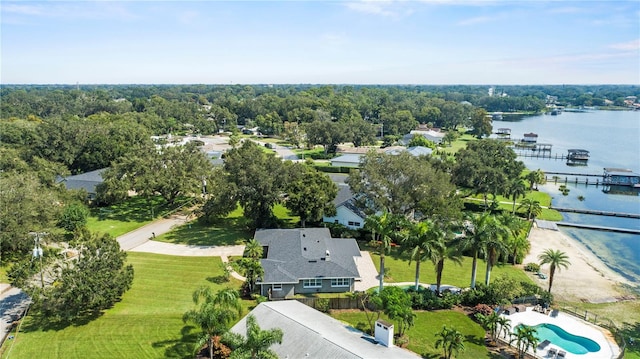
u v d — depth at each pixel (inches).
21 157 3833.7
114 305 1862.7
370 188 2669.8
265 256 2265.0
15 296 1939.0
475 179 3472.0
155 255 2443.4
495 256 2010.3
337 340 1386.6
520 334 1569.9
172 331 1664.6
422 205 2588.6
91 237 1865.2
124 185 3152.1
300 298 1920.5
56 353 1509.6
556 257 2005.4
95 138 4101.9
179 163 3250.5
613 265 2635.3
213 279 2150.6
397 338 1638.8
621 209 3937.0
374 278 2208.4
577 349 1670.8
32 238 2180.1
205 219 3065.9
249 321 1330.0
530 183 4520.2
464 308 1942.7
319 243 2281.0
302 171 2819.9
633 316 1987.0
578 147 7421.3
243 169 2721.5
